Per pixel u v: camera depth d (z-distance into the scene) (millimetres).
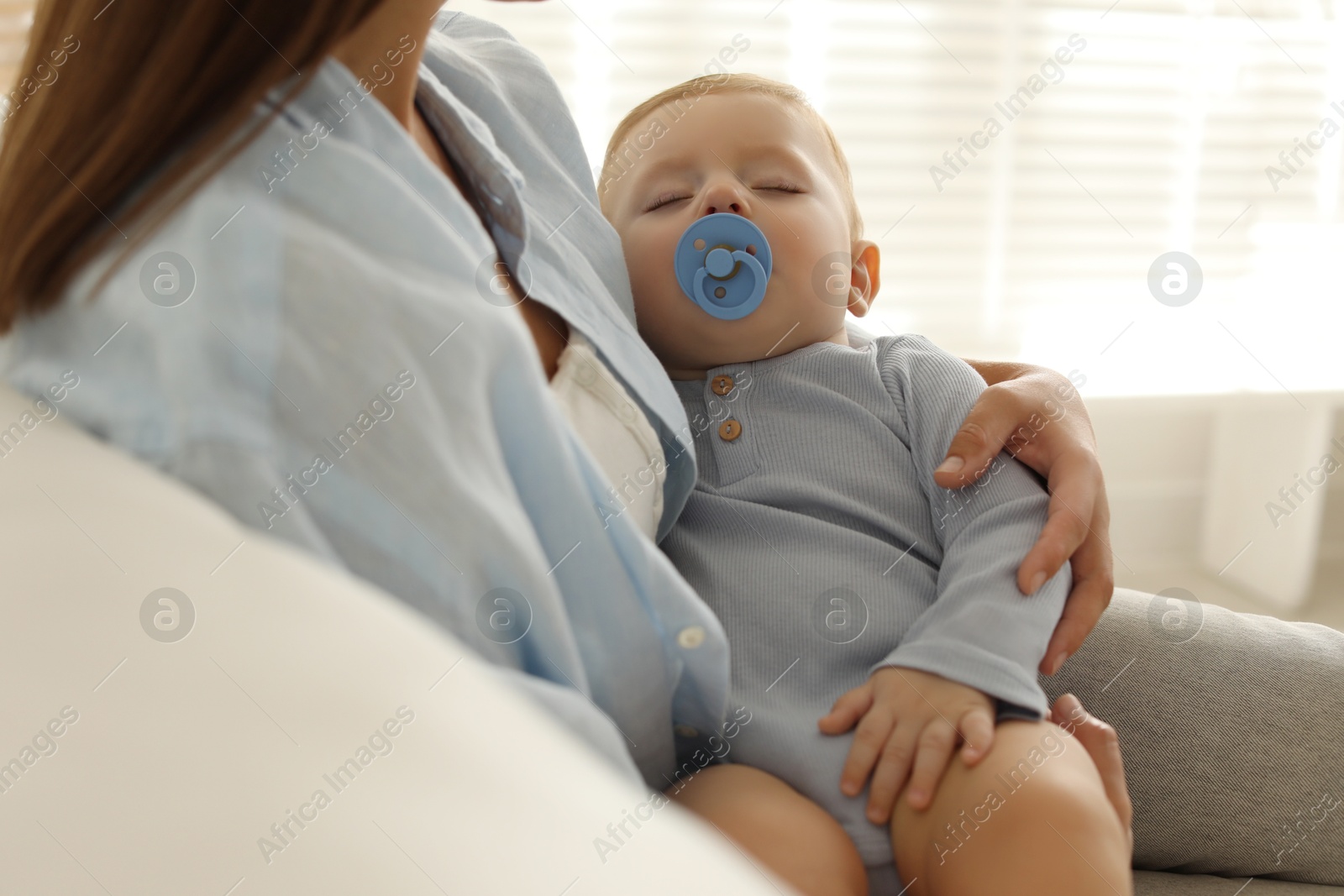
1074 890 529
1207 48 2227
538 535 524
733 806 578
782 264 840
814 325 869
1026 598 672
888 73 2168
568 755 326
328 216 468
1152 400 2146
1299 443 2137
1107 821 548
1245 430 2262
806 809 587
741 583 725
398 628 341
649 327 859
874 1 2135
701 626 572
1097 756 655
